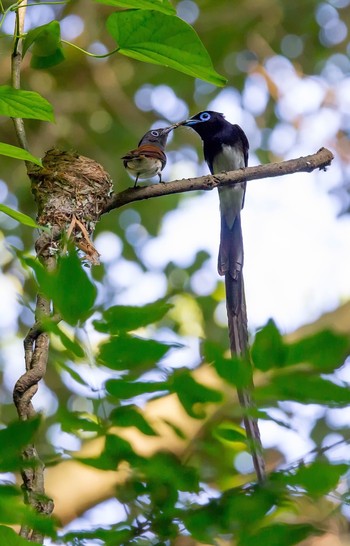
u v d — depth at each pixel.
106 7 22.00
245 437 5.72
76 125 22.81
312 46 23.97
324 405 4.89
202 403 5.18
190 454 5.90
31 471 5.75
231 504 5.36
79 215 10.58
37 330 6.74
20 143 8.81
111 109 23.23
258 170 9.77
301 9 23.72
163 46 7.04
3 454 4.77
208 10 23.41
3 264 20.23
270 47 23.64
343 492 5.15
